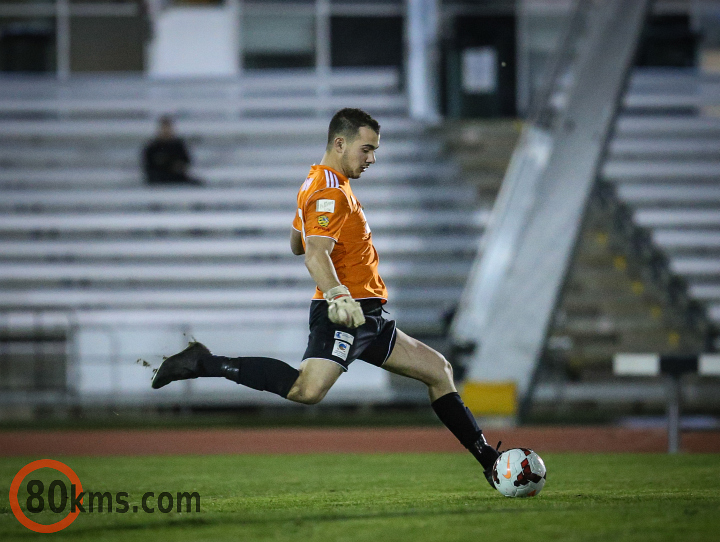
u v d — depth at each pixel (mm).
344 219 16734
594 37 57906
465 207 59156
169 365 16594
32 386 47438
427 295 53281
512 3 67562
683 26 69438
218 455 31312
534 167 53250
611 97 53969
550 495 18625
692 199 57281
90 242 56281
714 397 47250
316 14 69625
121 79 66812
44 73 69188
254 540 13516
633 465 26156
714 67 69938
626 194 57062
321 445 34344
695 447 32656
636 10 57656
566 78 58375
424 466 26969
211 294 53688
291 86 66438
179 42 69312
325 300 17016
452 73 64688
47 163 63344
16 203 59281
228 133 65125
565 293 50406
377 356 17609
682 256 54562
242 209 59500
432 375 18016
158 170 60156
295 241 18984
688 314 51938
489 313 46719
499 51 64625
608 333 50906
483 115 64250
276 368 16703
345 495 19922
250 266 54938
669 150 61000
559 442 34250
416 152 62312
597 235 55781
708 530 13852
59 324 49719
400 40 69875
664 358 30844
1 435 38250
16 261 55969
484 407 40406
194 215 58031
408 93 66250
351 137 17234
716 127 63875
